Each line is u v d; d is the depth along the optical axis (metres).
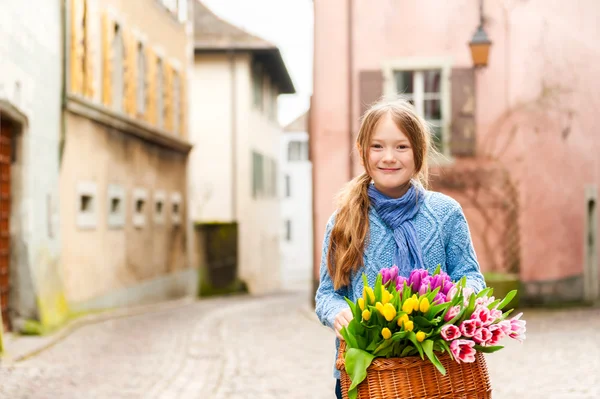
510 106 16.55
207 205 30.33
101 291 15.53
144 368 8.61
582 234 17.30
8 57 10.52
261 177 33.19
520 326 2.49
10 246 11.19
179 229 23.00
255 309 17.95
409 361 2.48
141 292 18.64
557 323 13.05
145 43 19.80
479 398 2.56
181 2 23.75
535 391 7.02
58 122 13.12
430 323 2.46
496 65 16.59
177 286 22.44
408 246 2.79
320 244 16.75
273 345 10.65
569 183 16.97
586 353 9.34
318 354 9.75
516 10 16.53
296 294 29.83
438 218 2.84
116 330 12.37
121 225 17.16
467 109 16.64
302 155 53.94
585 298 17.30
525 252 16.47
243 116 30.33
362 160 2.86
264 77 33.88
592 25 17.20
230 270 29.06
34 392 7.16
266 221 34.53
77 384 7.61
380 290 2.55
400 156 2.77
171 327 12.98
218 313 16.36
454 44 16.69
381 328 2.49
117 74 17.70
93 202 15.12
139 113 19.30
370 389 2.51
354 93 16.78
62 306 12.62
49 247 12.32
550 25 16.58
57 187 12.95
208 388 7.42
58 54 13.14
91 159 15.08
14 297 11.16
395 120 2.76
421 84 16.97
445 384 2.50
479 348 2.49
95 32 15.47
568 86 16.81
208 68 30.45
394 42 16.77
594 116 17.58
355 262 2.82
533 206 16.48
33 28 11.74
